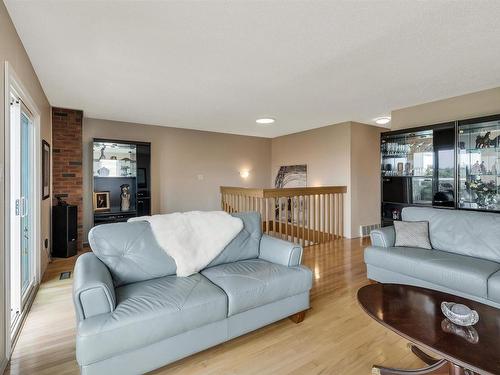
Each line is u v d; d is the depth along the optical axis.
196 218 2.39
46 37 2.13
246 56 2.46
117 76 2.92
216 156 6.29
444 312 1.49
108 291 1.54
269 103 3.92
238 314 1.88
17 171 2.29
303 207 4.77
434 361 1.68
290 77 2.94
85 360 1.37
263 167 7.05
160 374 1.64
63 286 2.94
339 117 4.77
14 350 1.85
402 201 3.99
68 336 2.02
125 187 5.07
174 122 5.22
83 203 4.72
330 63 2.60
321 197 5.26
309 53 2.39
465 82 3.11
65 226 3.94
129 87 3.25
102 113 4.52
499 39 2.16
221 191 6.07
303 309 2.22
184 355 1.67
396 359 1.78
